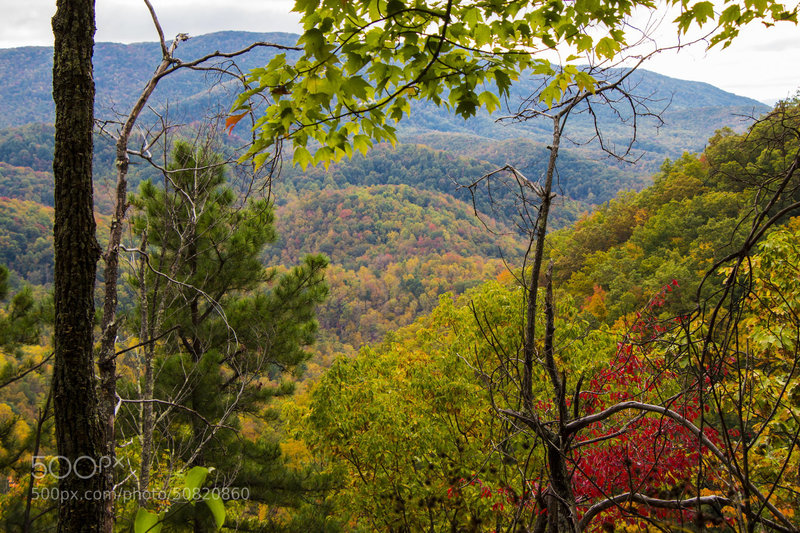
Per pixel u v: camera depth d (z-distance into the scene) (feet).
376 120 7.31
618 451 10.46
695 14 6.63
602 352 24.07
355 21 6.12
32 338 20.24
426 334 37.45
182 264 21.12
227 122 6.73
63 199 6.64
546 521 7.23
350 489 30.58
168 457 22.65
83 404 6.75
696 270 101.19
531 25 6.73
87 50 6.77
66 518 6.66
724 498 6.25
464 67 6.93
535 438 6.94
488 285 31.55
